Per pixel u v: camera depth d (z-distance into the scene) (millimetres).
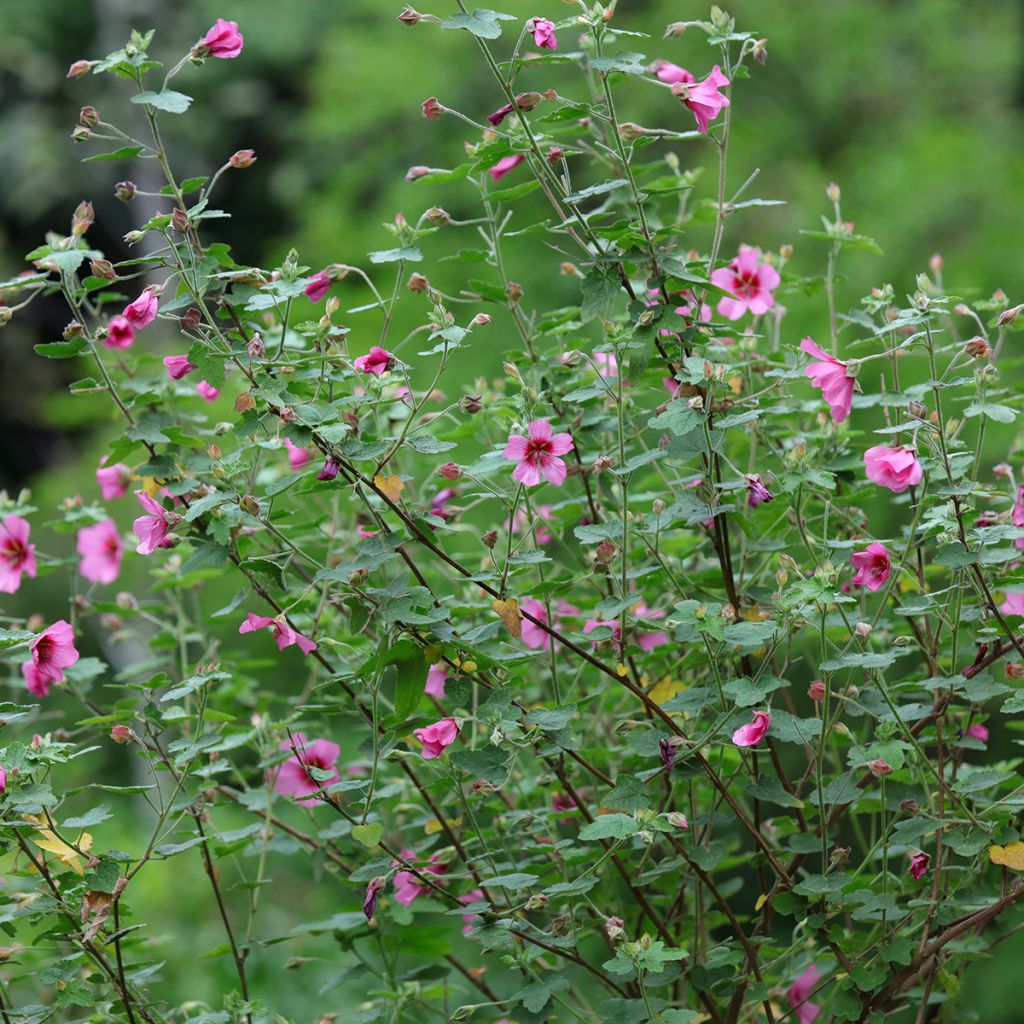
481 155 2453
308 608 2594
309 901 3227
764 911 2471
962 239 4457
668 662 2564
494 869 2457
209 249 2443
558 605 2617
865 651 2453
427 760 2465
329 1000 3039
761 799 2436
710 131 2586
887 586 2463
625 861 2525
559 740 2416
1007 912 2598
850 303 4293
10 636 2426
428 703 2561
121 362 2611
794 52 5078
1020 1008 3533
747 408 2486
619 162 2549
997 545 2455
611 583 2537
